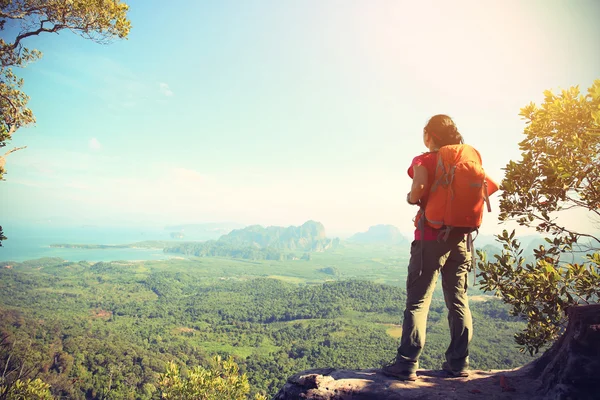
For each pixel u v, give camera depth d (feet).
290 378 9.16
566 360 6.81
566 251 11.23
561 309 10.64
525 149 11.89
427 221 8.35
